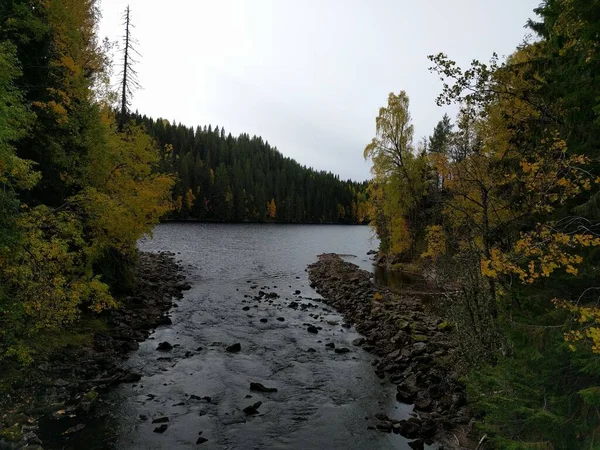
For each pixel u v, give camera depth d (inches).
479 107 353.1
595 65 246.8
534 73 337.7
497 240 374.3
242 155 5585.6
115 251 791.1
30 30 486.9
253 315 791.7
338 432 382.3
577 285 264.8
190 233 2768.2
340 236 3344.0
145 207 759.1
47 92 533.0
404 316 722.2
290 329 709.9
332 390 474.0
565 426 222.8
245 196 4456.2
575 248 260.5
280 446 357.1
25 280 362.9
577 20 255.3
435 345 574.2
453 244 466.9
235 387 472.4
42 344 502.6
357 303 883.4
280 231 3499.0
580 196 278.5
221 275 1247.5
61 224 425.7
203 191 4136.3
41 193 585.6
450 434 370.6
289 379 501.7
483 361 390.6
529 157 333.7
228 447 351.9
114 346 562.3
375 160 1176.2
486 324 404.5
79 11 618.2
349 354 593.0
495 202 394.6
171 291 934.4
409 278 1243.8
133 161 786.2
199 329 687.7
